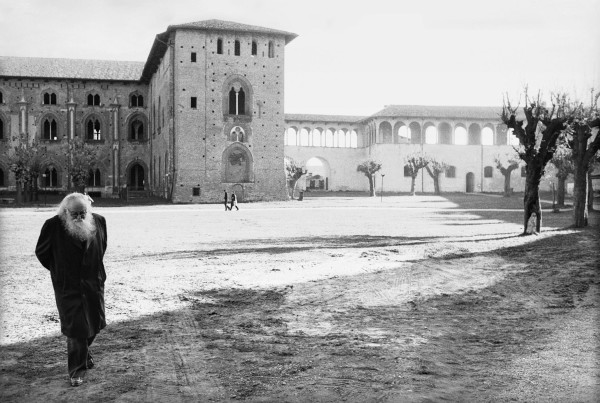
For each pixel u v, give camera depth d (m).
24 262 20.42
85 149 81.00
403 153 110.06
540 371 8.83
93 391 8.08
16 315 12.41
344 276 17.25
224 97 73.50
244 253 22.67
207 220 42.38
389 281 16.42
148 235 30.77
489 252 22.05
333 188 117.62
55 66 91.94
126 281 16.42
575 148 31.92
